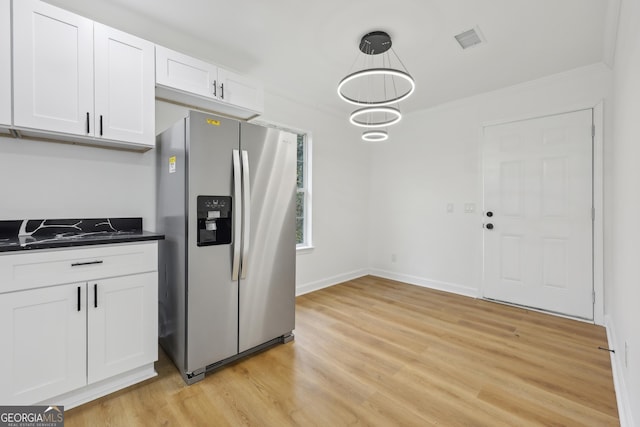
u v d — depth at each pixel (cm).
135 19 205
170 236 201
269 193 219
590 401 162
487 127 334
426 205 389
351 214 427
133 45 191
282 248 228
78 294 155
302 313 295
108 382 168
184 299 182
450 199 366
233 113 271
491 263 333
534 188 303
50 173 192
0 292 134
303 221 379
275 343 229
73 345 154
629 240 156
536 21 206
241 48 244
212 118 188
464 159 353
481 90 326
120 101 185
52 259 147
